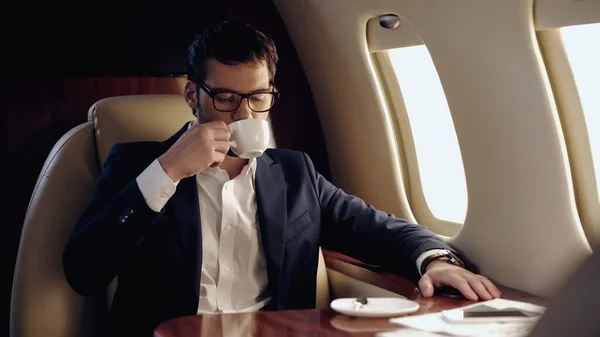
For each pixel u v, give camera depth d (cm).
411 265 197
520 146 196
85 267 184
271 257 204
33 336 206
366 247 212
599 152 187
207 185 205
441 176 247
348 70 259
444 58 211
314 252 211
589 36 180
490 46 194
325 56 268
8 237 264
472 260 218
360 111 264
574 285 71
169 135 229
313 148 291
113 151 209
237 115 188
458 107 214
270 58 191
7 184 262
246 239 205
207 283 201
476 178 213
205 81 188
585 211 190
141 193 180
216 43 187
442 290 184
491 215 209
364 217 216
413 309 161
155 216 182
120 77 269
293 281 206
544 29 181
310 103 289
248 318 162
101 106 227
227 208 203
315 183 221
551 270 192
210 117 190
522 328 148
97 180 220
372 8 229
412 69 249
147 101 233
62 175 216
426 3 207
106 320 216
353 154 277
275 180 212
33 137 262
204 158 179
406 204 258
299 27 273
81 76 264
